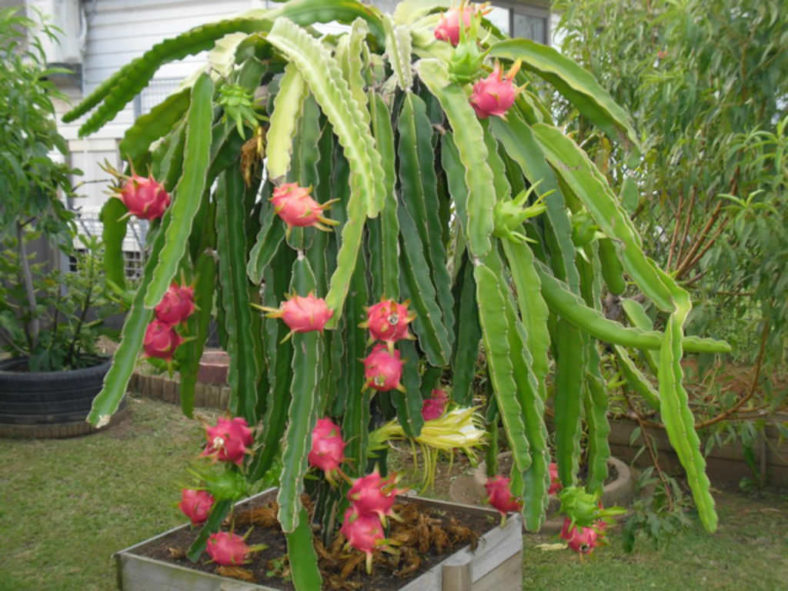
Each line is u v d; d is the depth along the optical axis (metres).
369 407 1.72
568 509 1.51
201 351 1.74
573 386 1.55
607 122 1.67
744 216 3.01
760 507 3.67
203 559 1.79
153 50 1.51
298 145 1.47
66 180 5.04
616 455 4.08
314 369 1.36
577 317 1.47
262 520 1.97
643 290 1.43
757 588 2.90
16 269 5.10
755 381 3.27
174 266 1.29
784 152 2.98
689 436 1.29
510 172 1.62
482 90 1.45
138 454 4.40
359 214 1.34
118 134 8.09
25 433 4.67
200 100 1.37
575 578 2.97
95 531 3.38
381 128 1.48
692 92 3.16
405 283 1.54
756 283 3.21
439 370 1.72
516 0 7.12
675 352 1.32
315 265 1.49
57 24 8.11
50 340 5.08
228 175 1.55
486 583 1.86
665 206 3.76
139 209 1.40
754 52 3.10
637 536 3.35
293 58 1.41
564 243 1.52
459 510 2.05
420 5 1.82
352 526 1.54
